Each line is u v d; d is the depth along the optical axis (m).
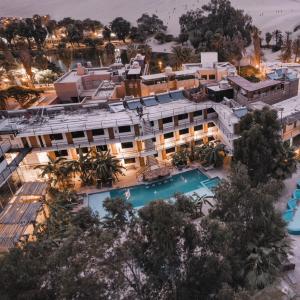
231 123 43.28
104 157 43.81
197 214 34.97
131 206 19.39
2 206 37.78
